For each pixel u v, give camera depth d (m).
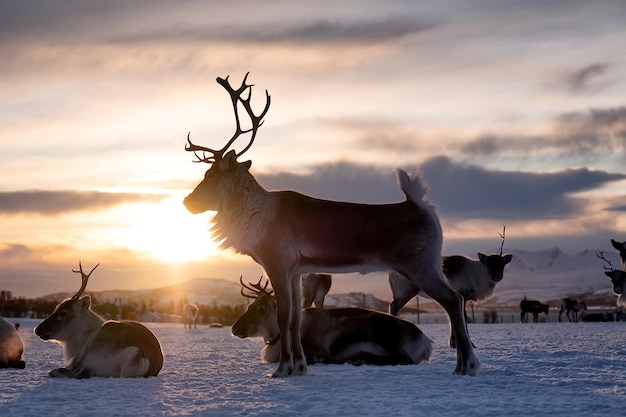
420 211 10.48
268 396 8.57
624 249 23.08
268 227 10.74
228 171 10.91
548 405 7.64
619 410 7.34
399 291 16.34
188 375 10.81
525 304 47.84
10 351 12.05
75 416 7.31
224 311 58.78
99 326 11.04
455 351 14.63
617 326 29.81
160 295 112.06
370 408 7.58
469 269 17.20
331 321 12.21
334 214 10.63
